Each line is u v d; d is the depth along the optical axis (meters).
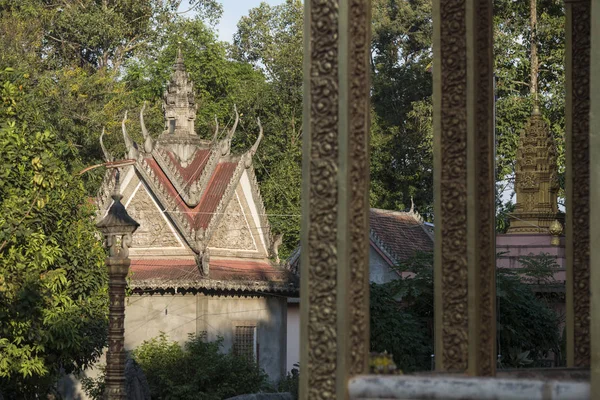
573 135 9.49
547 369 8.51
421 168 50.06
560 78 40.47
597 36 6.06
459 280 7.98
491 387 6.23
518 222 32.69
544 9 42.28
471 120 8.02
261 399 25.53
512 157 39.72
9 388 20.22
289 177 47.88
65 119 39.97
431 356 23.77
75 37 49.44
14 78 22.00
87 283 20.61
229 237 33.94
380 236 39.25
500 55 40.94
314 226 6.87
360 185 6.89
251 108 50.06
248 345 33.75
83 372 30.44
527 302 25.73
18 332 18.72
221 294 32.97
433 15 8.22
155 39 52.91
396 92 51.44
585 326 9.33
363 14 6.98
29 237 18.88
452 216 8.04
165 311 32.38
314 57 6.96
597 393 5.88
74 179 20.84
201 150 34.81
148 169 32.97
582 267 9.36
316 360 6.80
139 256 32.97
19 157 18.94
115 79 51.19
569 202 9.45
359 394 6.63
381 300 23.69
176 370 28.83
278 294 34.53
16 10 46.94
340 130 6.83
